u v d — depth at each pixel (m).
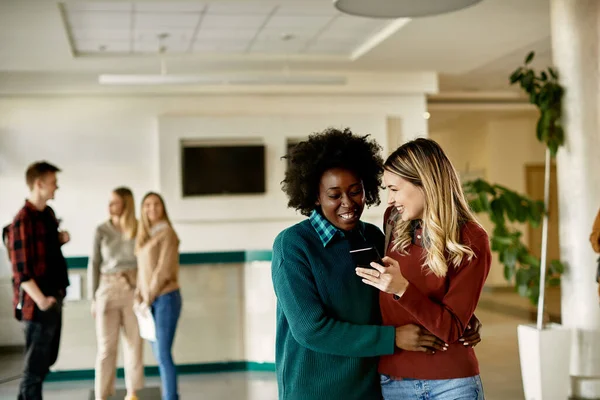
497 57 9.13
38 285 4.72
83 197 9.70
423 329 2.18
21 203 9.53
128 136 9.83
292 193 2.35
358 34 8.13
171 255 5.35
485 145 14.45
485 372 6.96
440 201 2.23
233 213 10.00
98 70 9.27
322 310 2.21
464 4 4.29
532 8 6.70
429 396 2.24
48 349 4.77
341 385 2.26
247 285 7.32
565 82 5.75
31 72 9.37
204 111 9.98
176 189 9.85
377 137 10.20
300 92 10.04
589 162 5.68
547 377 5.20
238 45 8.60
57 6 6.24
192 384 6.75
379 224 9.73
